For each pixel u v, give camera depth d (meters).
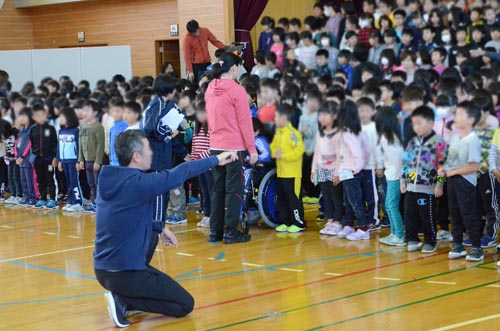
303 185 9.70
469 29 11.53
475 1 12.52
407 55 10.16
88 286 6.29
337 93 8.84
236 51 9.97
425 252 6.91
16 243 8.22
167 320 5.24
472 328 4.75
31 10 17.58
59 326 5.24
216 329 5.00
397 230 7.29
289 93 9.38
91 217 9.62
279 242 7.65
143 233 5.09
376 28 12.00
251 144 7.57
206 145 8.30
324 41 11.88
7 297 6.07
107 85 12.48
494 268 6.26
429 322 4.92
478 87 8.26
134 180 4.98
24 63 14.43
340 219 7.93
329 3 13.41
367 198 7.89
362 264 6.58
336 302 5.48
